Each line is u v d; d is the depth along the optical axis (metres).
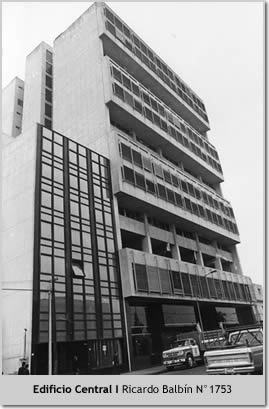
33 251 22.73
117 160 32.28
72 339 22.25
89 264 26.27
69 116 39.25
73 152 29.70
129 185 32.38
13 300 22.61
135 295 27.55
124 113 37.41
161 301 31.95
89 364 23.17
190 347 22.53
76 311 23.42
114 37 41.62
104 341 24.75
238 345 12.81
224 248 53.31
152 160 37.69
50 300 20.80
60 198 26.55
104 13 42.09
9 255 24.42
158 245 39.19
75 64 41.84
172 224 40.19
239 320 49.41
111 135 33.88
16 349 20.89
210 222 45.19
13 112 49.47
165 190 37.66
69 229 26.00
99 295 25.72
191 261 43.38
